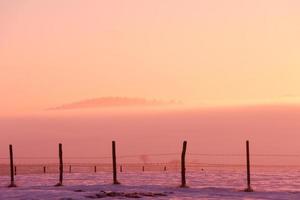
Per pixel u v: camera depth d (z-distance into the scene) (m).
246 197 51.97
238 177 83.50
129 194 51.19
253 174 93.31
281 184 68.56
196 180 75.44
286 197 52.34
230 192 55.72
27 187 60.19
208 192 55.59
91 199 47.84
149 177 83.00
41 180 76.31
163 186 60.50
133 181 72.62
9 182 72.25
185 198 50.03
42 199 47.81
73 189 57.28
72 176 87.00
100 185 60.97
